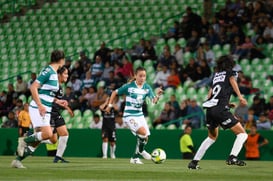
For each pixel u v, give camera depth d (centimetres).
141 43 8581
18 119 7212
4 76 9319
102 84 8150
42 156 7062
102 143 7069
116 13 9619
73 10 9888
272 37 8238
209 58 8088
